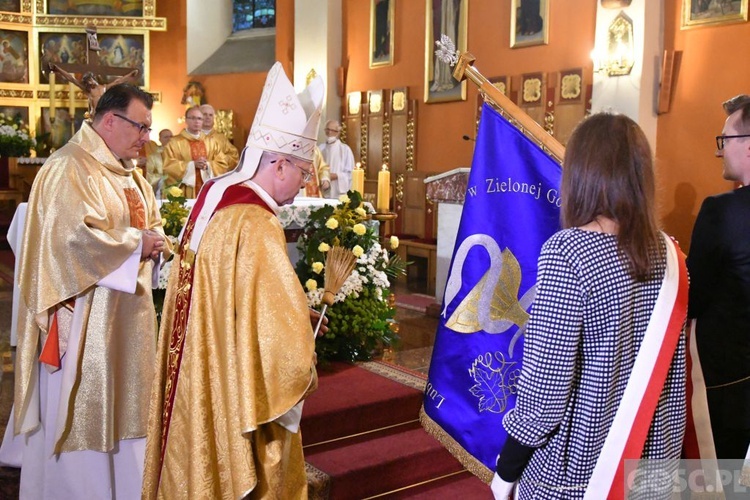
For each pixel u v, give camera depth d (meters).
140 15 13.07
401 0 10.00
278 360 2.03
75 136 3.01
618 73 7.27
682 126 7.10
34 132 12.63
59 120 12.47
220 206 2.15
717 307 2.34
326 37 10.82
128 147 3.03
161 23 12.94
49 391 2.92
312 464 3.37
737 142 2.37
